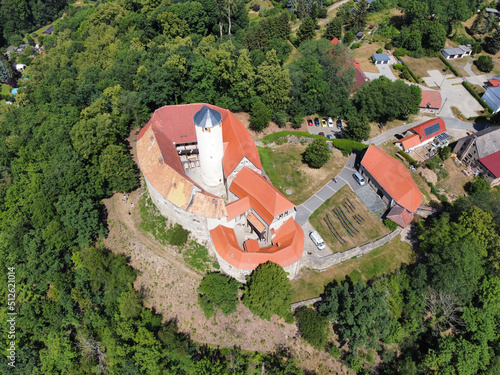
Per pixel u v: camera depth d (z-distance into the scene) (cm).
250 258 7656
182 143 9912
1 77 19350
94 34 15950
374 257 8956
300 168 10750
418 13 16400
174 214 8569
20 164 11000
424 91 13562
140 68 11381
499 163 10756
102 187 9725
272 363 7694
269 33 15838
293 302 8175
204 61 11075
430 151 11838
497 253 8119
